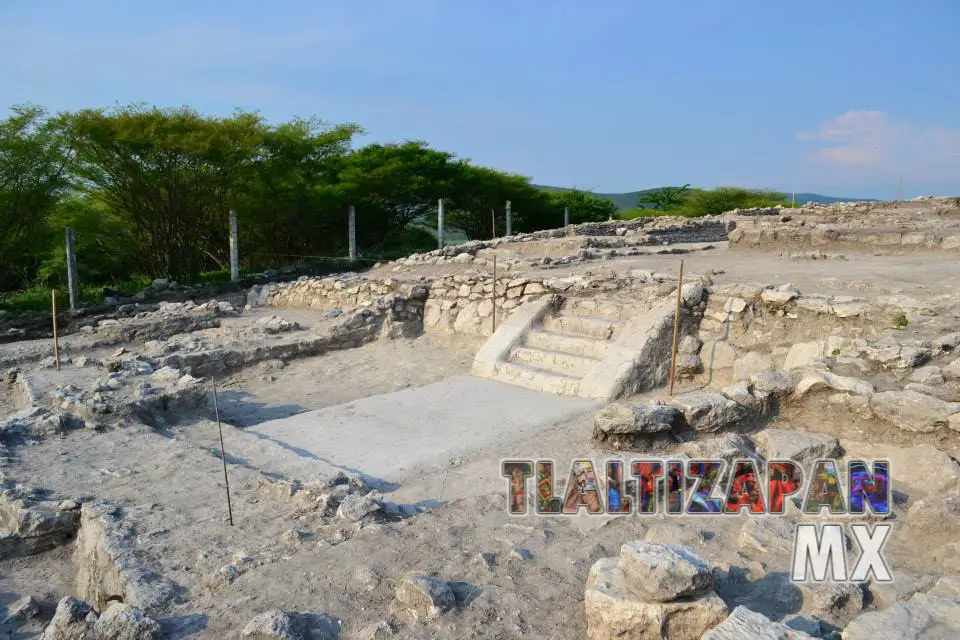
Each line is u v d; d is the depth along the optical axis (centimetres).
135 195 2025
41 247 1883
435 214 3253
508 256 1678
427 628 332
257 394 964
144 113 1911
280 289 1614
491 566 392
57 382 850
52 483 554
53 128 1753
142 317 1355
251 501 521
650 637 302
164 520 483
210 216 2261
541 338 994
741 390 646
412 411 802
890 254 1325
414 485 588
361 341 1216
